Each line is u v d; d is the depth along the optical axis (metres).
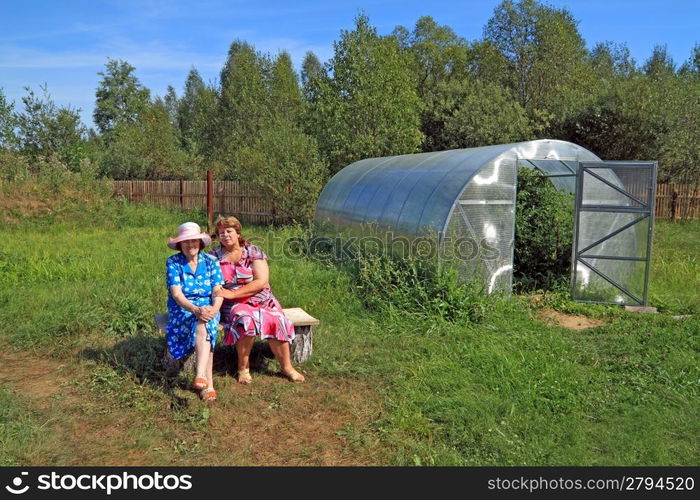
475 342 6.09
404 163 10.52
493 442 4.02
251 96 31.81
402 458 3.81
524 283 9.23
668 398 4.85
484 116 25.69
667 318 7.41
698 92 23.45
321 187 16.80
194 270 4.82
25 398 4.72
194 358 5.13
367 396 4.81
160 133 28.64
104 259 10.00
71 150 26.28
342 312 7.10
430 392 4.85
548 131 25.39
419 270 7.59
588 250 8.58
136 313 6.68
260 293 5.14
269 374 5.27
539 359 5.60
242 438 4.12
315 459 3.85
